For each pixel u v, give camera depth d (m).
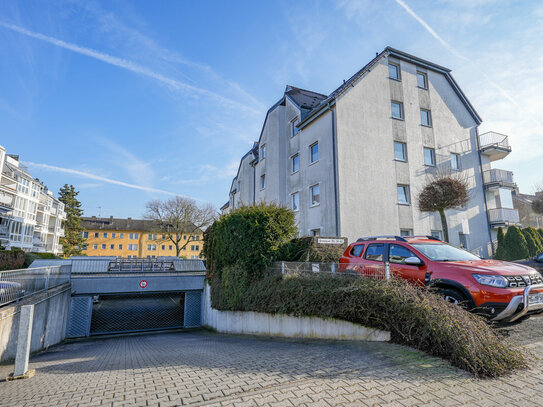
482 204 20.41
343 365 4.50
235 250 11.96
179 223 53.97
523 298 5.23
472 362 3.99
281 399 3.42
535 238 18.11
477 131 21.70
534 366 4.09
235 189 34.41
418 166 18.59
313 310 7.48
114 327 20.67
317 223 17.52
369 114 17.64
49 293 12.68
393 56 19.28
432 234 18.27
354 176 16.52
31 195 43.56
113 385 4.52
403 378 3.87
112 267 25.14
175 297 35.09
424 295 5.40
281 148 22.20
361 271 7.36
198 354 6.97
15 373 5.84
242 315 11.50
